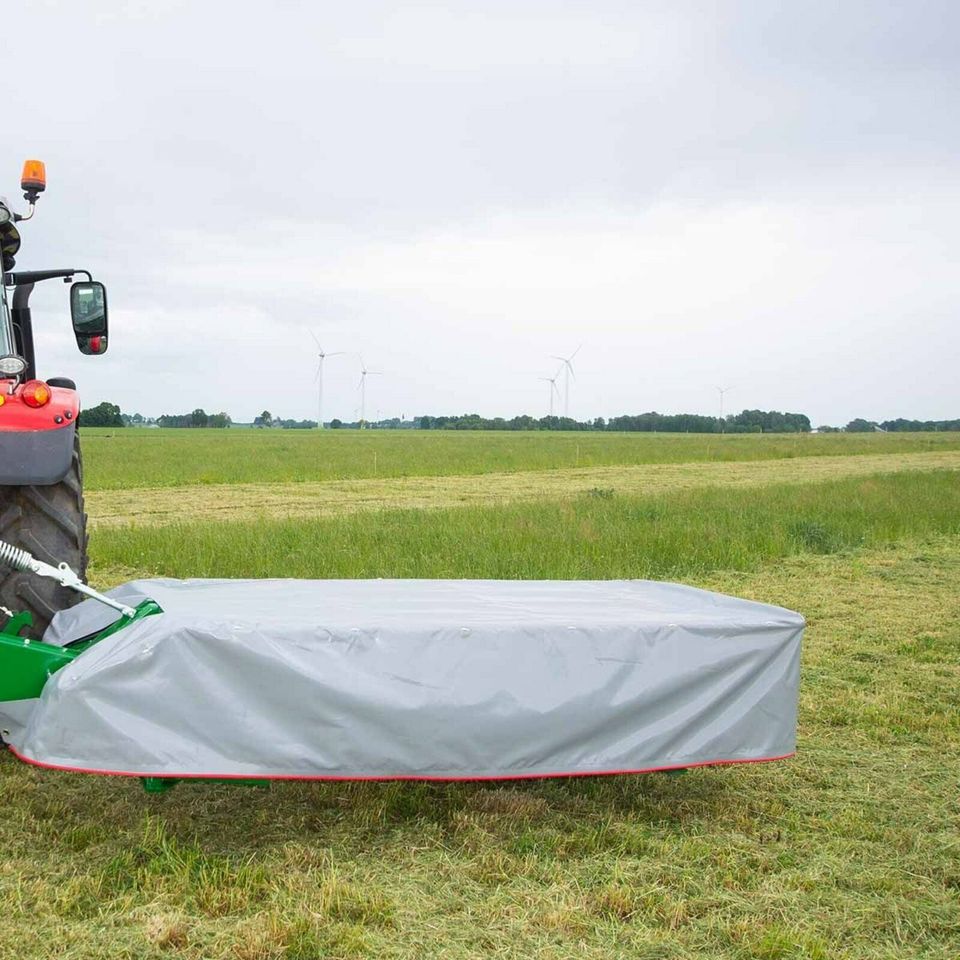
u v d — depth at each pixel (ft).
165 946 8.90
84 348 17.40
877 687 18.44
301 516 43.62
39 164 15.92
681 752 11.41
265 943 8.86
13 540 13.19
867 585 29.22
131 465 81.66
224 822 11.63
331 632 10.62
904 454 136.36
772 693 11.82
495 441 177.88
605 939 9.27
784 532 36.96
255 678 10.36
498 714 10.78
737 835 11.71
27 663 10.60
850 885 10.59
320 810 12.03
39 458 12.47
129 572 28.32
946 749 15.06
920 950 9.33
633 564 30.48
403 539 32.60
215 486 63.41
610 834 11.55
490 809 12.20
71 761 9.89
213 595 13.21
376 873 10.39
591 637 11.22
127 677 10.07
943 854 11.36
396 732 10.55
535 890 10.09
